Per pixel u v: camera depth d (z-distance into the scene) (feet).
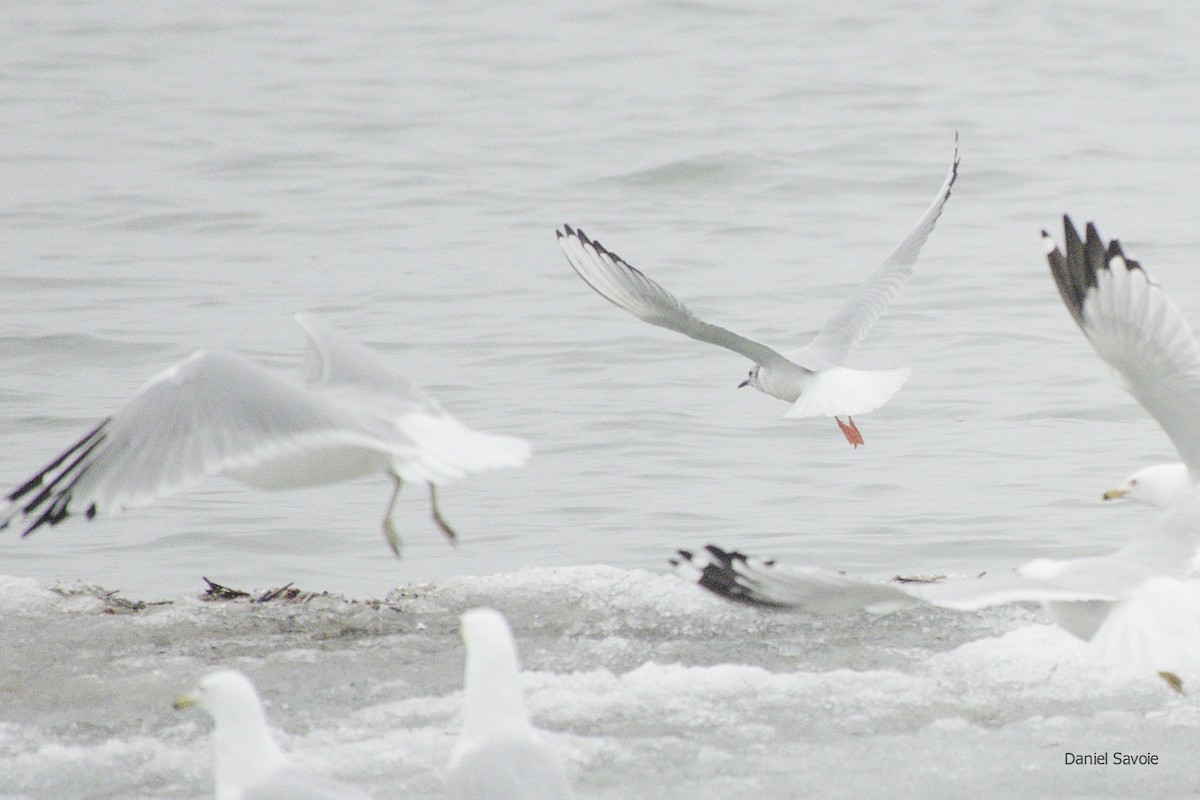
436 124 118.73
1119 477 50.26
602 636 33.19
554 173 104.32
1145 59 140.36
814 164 105.60
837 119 118.52
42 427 57.57
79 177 103.45
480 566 42.29
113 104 126.00
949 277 80.23
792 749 26.68
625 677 29.99
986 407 59.62
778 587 20.80
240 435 24.07
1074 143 111.24
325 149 111.24
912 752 26.45
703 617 34.27
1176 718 27.89
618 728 27.68
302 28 156.66
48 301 75.92
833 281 79.61
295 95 128.67
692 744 26.84
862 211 95.50
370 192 100.17
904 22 155.84
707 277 80.74
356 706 28.81
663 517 46.88
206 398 24.25
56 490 23.88
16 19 158.61
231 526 46.44
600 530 45.70
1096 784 25.02
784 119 118.52
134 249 87.15
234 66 140.36
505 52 145.07
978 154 107.55
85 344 68.85
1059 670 30.14
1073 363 65.36
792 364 43.37
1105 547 43.09
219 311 74.69
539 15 160.45
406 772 25.57
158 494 23.62
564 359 66.85
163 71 138.51
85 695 29.48
